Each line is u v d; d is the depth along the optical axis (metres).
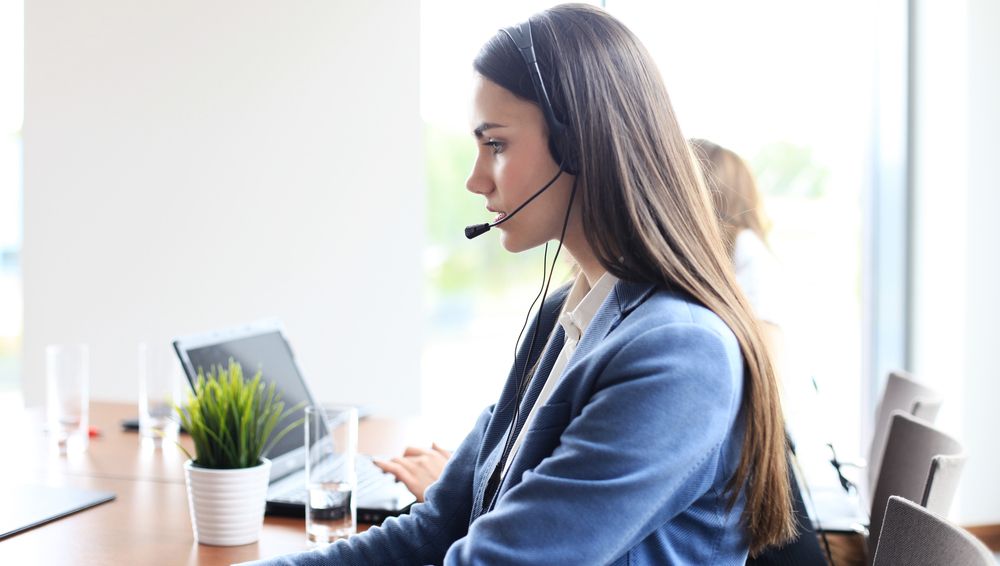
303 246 3.94
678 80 3.84
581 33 1.12
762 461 1.05
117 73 3.96
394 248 3.92
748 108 3.89
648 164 1.09
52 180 4.02
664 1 3.83
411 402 3.95
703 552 1.05
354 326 3.95
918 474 1.80
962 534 0.99
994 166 3.72
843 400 3.97
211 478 1.47
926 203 3.88
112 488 1.81
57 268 4.04
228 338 2.03
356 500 1.64
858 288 4.02
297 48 3.89
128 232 3.99
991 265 3.74
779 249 3.95
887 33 3.95
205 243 3.96
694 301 1.07
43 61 4.00
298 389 2.16
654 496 0.97
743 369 1.05
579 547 0.96
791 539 1.19
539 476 1.00
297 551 1.47
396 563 1.32
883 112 3.98
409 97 3.88
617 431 0.97
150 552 1.45
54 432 2.18
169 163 3.96
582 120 1.08
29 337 4.07
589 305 1.21
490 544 1.00
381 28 3.88
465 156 6.36
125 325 4.01
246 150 3.93
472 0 3.94
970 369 3.74
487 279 6.76
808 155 3.96
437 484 1.39
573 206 1.15
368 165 3.91
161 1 3.92
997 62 3.71
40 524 1.57
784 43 3.92
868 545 1.94
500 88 1.13
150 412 2.23
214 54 3.92
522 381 1.38
